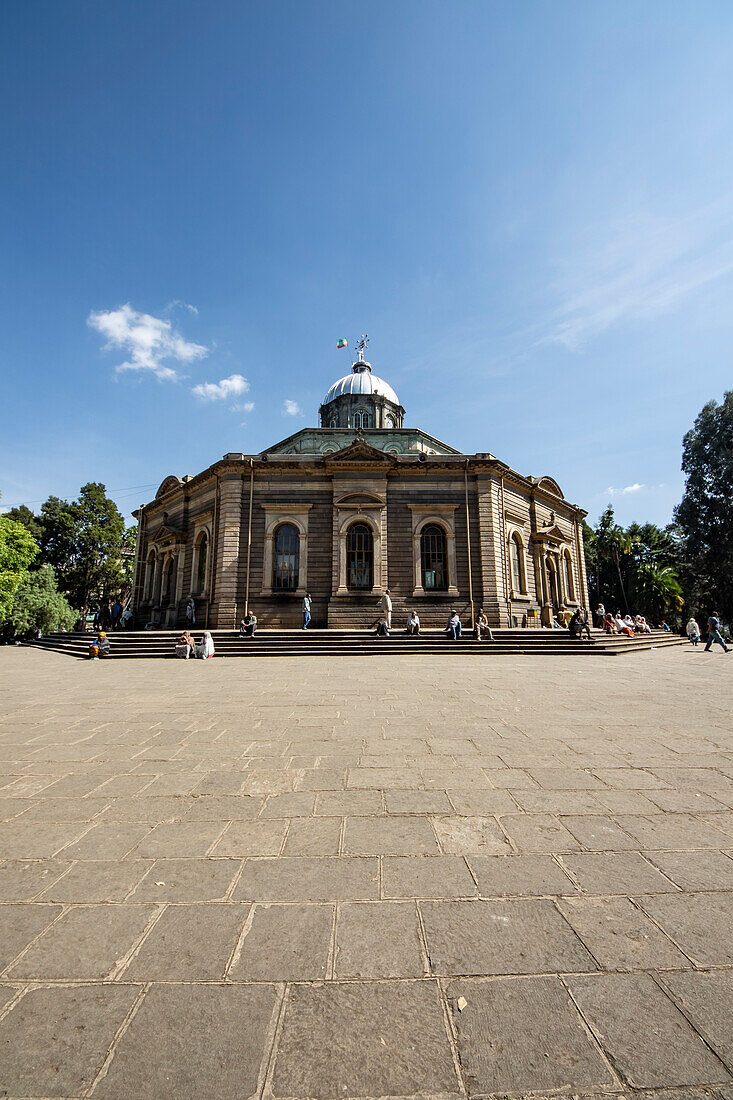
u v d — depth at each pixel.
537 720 7.66
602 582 47.97
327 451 30.02
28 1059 2.03
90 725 7.62
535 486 28.66
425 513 24.98
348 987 2.38
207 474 26.69
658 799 4.57
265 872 3.37
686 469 41.00
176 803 4.55
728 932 2.75
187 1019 2.21
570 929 2.78
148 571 33.06
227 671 14.59
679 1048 2.07
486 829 3.99
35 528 46.19
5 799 4.68
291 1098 1.87
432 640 19.91
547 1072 1.97
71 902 3.05
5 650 27.06
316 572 24.55
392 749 6.15
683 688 10.79
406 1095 1.89
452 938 2.71
